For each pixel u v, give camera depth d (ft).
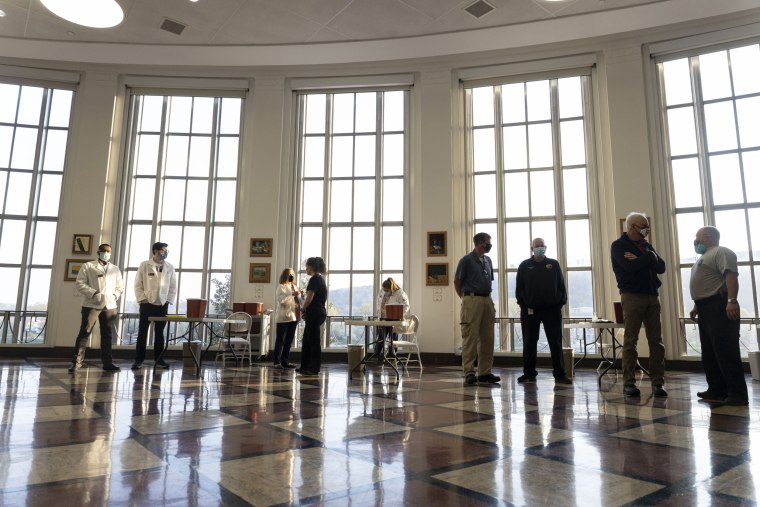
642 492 4.68
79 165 29.09
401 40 28.12
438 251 27.94
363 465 5.59
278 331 21.80
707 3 24.35
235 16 26.30
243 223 29.73
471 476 5.18
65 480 4.88
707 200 25.32
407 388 13.67
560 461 5.81
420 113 29.71
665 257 25.14
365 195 30.58
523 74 29.04
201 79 30.89
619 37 27.17
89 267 18.39
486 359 15.38
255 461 5.72
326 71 30.89
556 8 25.13
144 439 6.79
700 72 26.48
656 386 12.39
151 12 25.93
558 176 28.27
